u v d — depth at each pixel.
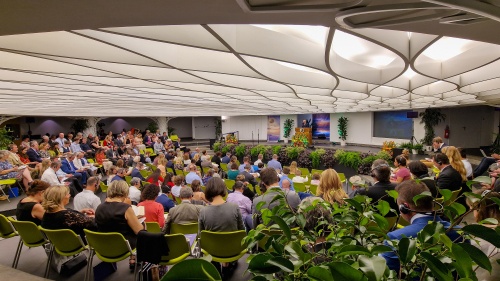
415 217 1.88
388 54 4.65
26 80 5.73
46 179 7.86
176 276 0.78
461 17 2.07
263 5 1.91
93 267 4.18
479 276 1.44
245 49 3.37
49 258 4.17
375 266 0.92
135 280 3.73
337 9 1.89
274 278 1.11
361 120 24.30
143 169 10.93
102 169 13.08
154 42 3.83
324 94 8.50
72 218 3.95
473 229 1.06
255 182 9.20
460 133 20.81
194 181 6.09
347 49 4.41
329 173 4.05
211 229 3.78
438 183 4.57
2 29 2.26
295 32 3.75
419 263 1.19
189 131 32.59
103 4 1.82
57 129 25.80
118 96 9.16
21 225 4.02
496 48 4.11
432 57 5.03
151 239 3.14
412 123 21.19
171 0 1.78
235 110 19.67
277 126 28.83
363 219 1.50
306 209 1.55
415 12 2.12
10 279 3.23
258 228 1.43
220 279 0.80
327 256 1.30
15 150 10.50
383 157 13.99
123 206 3.75
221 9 1.97
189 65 4.34
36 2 1.75
